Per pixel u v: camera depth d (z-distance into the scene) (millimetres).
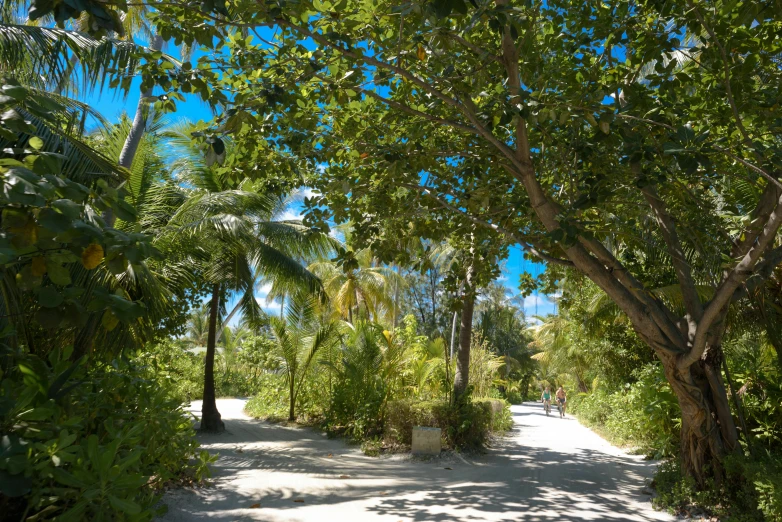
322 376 17969
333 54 6500
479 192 7191
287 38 6184
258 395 21719
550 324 33312
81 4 2627
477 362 17516
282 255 14602
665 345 7199
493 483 8656
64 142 6285
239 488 7684
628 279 7129
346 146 7918
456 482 8820
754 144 5855
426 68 6727
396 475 9516
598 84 6336
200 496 7051
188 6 5070
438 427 12391
